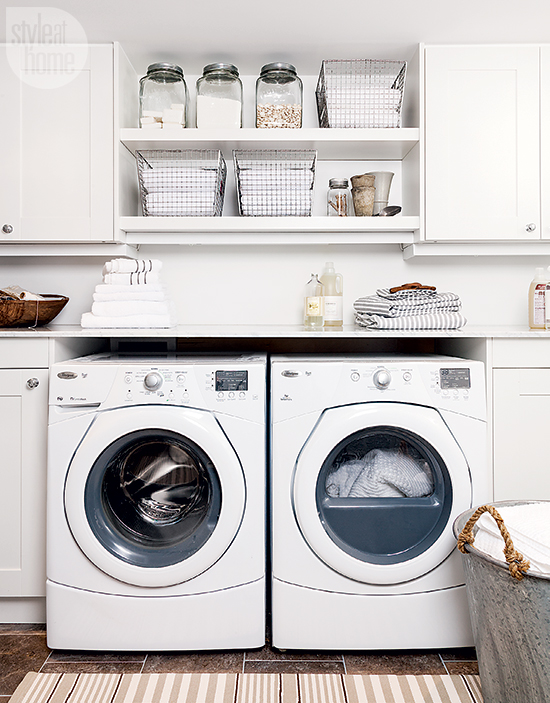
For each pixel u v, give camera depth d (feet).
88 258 7.64
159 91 6.84
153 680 4.90
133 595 5.21
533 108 6.63
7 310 6.02
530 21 6.19
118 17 6.06
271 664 5.16
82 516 5.12
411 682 4.88
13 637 5.60
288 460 5.21
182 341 7.75
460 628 5.26
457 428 5.26
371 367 5.26
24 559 5.66
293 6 5.87
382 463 5.36
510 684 4.01
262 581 5.24
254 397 5.21
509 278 7.72
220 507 5.14
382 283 7.73
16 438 5.65
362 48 6.82
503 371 5.69
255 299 7.70
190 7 5.87
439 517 5.26
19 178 6.55
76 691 4.73
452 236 6.67
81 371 5.24
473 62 6.62
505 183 6.65
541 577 3.59
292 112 6.78
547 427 5.71
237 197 7.18
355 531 5.24
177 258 7.68
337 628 5.22
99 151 6.55
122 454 5.31
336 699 4.64
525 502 5.04
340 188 7.07
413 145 6.91
